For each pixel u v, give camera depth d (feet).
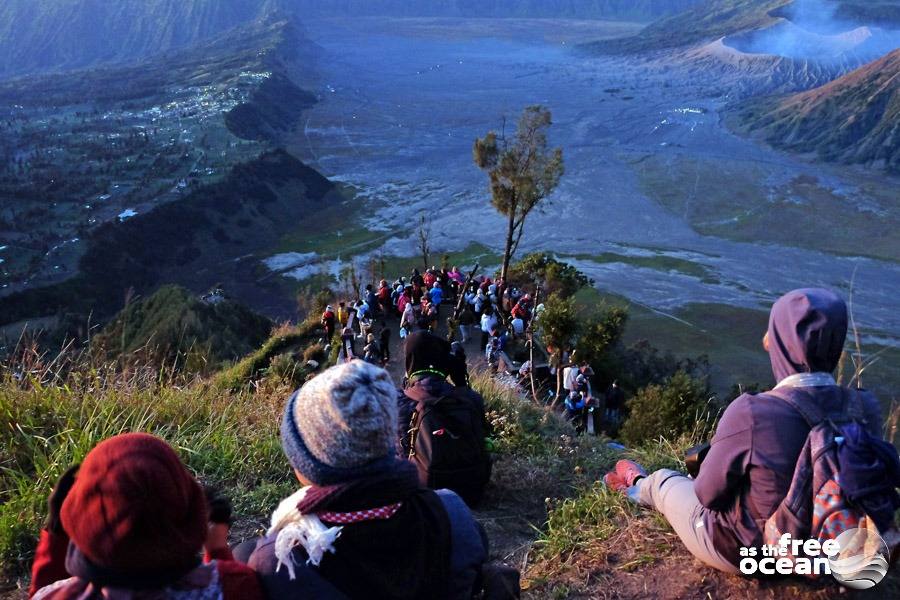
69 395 19.51
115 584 5.81
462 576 7.70
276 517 7.41
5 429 16.99
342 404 7.07
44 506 14.05
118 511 5.50
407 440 16.14
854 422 9.70
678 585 12.20
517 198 132.36
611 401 62.95
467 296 92.58
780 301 10.51
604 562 13.58
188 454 18.16
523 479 19.60
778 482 9.77
